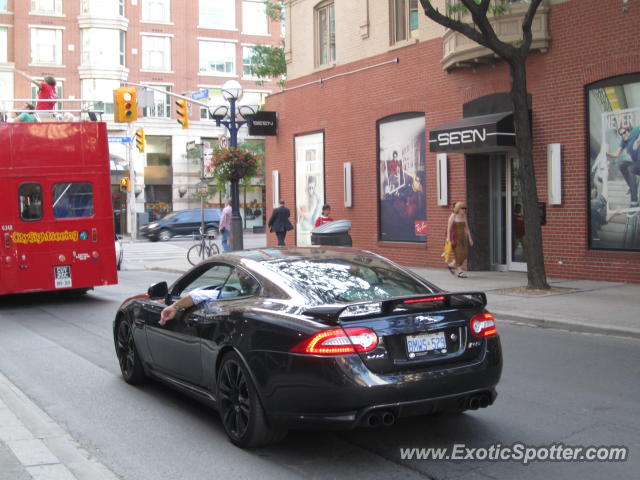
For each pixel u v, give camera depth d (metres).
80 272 13.79
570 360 8.16
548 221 15.22
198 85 51.38
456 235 15.70
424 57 18.02
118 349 7.64
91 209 13.90
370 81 19.92
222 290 5.97
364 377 4.63
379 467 4.86
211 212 41.34
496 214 17.25
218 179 18.98
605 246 14.27
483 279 15.35
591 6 14.15
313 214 22.70
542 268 13.24
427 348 4.94
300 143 23.17
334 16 21.52
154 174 50.28
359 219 20.64
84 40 48.25
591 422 5.80
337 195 21.45
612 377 7.33
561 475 4.66
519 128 12.96
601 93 14.14
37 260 13.44
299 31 23.11
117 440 5.59
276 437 5.15
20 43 47.16
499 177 17.11
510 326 10.53
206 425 5.95
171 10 50.38
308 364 4.68
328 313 4.74
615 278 13.99
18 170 13.29
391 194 19.52
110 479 4.48
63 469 4.59
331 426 4.68
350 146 20.83
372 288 5.46
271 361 4.90
